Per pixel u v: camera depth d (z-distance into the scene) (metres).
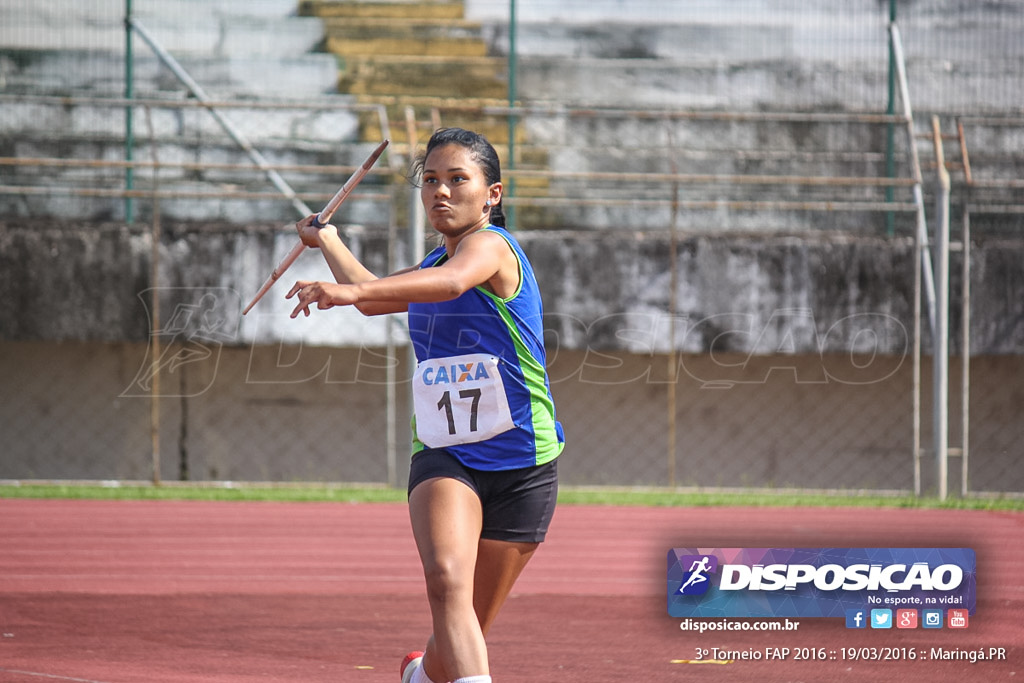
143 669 15.65
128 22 45.28
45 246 38.12
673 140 46.59
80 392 41.91
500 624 19.12
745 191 45.03
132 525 30.34
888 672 15.98
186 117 45.16
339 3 49.31
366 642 17.64
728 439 42.28
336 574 23.88
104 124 44.62
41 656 16.33
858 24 46.97
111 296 38.31
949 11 46.59
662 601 21.28
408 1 49.78
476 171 10.91
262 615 19.61
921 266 39.41
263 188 44.12
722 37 47.75
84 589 21.78
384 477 42.31
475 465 10.63
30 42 45.03
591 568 24.73
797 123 46.41
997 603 20.97
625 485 42.00
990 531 29.88
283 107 38.25
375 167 39.78
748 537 28.25
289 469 42.12
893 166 45.06
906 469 42.19
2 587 21.88
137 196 37.03
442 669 11.06
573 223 44.62
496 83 48.38
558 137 46.81
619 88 47.75
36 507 33.59
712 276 38.78
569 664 16.30
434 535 10.23
